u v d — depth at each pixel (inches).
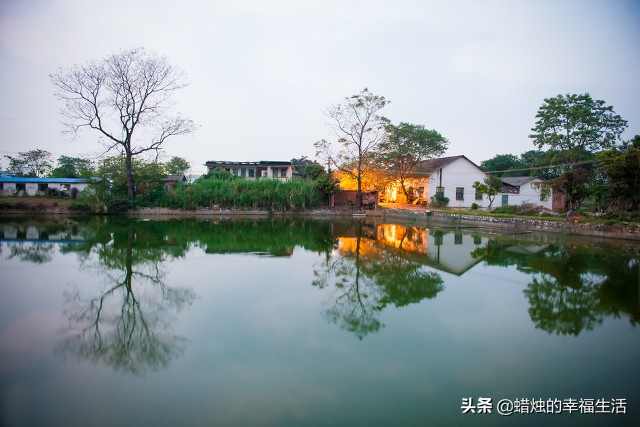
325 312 308.8
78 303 325.7
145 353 233.3
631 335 269.4
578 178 821.2
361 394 189.6
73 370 213.0
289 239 725.3
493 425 166.9
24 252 545.3
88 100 1210.6
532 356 235.3
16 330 268.7
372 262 514.9
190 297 343.6
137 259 504.1
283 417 170.6
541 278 428.5
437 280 419.5
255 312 306.3
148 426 163.9
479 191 1186.0
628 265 490.9
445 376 209.0
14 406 178.5
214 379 203.2
